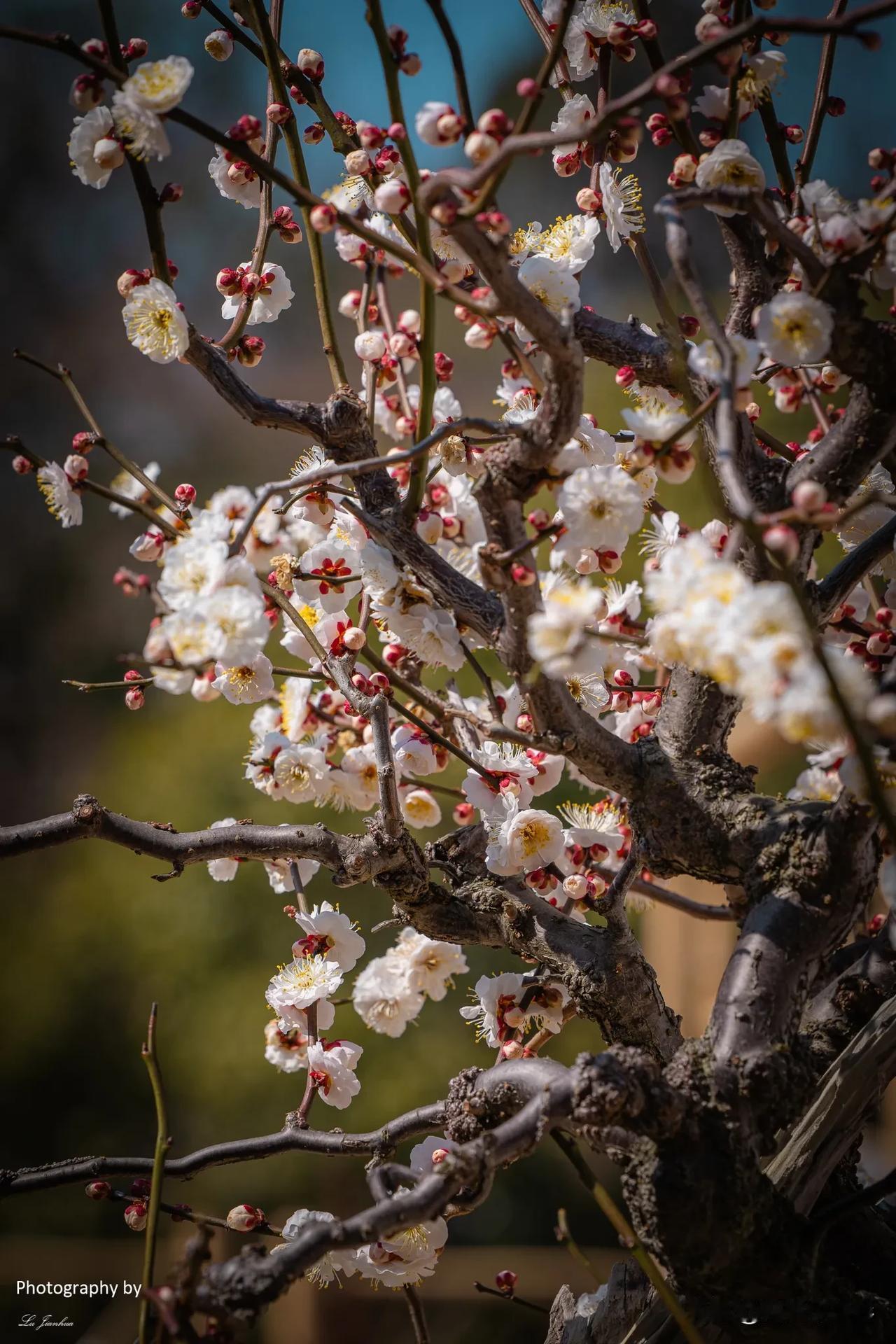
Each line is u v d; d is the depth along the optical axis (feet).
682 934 7.07
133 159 5.87
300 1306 7.70
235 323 6.05
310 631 6.07
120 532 28.81
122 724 19.45
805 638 5.47
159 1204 5.81
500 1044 6.12
